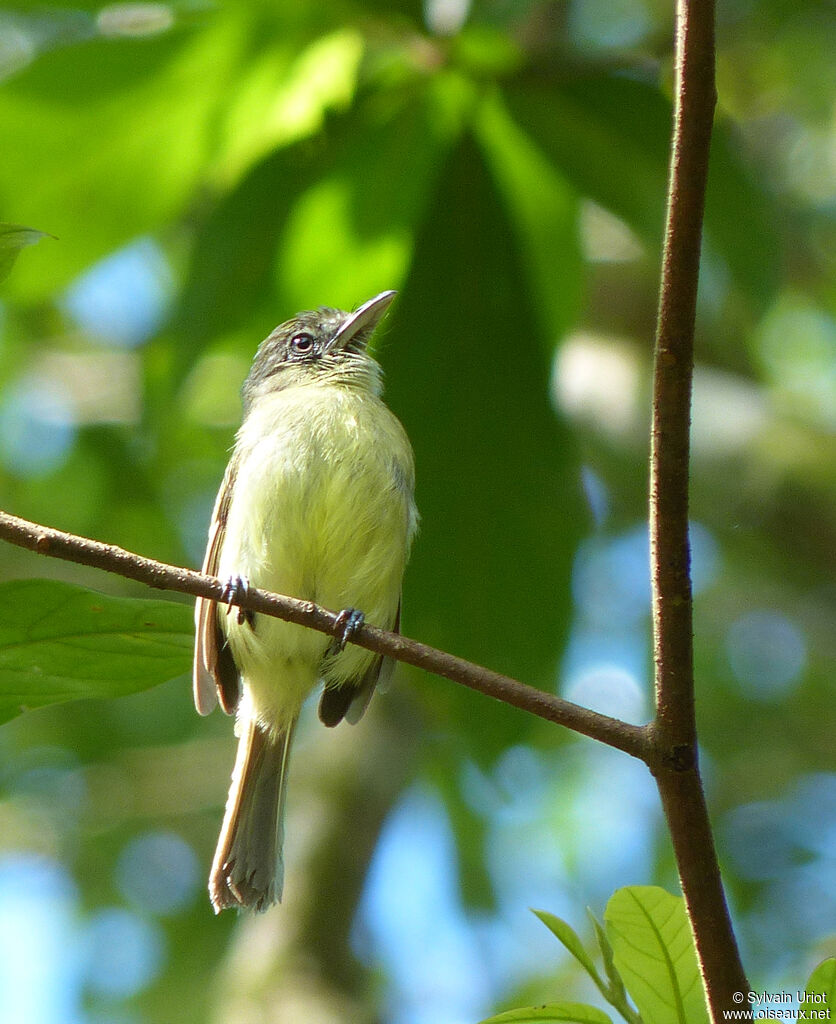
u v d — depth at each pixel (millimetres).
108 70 9383
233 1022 13977
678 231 5746
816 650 18578
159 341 10945
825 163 18188
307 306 10297
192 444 16938
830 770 18062
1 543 17203
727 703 18359
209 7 9258
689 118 5660
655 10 15633
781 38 17047
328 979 14297
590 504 9773
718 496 16641
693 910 5891
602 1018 5984
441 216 9594
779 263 9812
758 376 18047
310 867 15016
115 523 17016
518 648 9742
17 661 6109
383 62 9570
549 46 10234
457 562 9758
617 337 17844
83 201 9938
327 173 9820
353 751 15750
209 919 17625
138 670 6227
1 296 10203
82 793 17500
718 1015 5801
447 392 9688
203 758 17516
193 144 9828
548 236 9953
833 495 16312
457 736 10195
